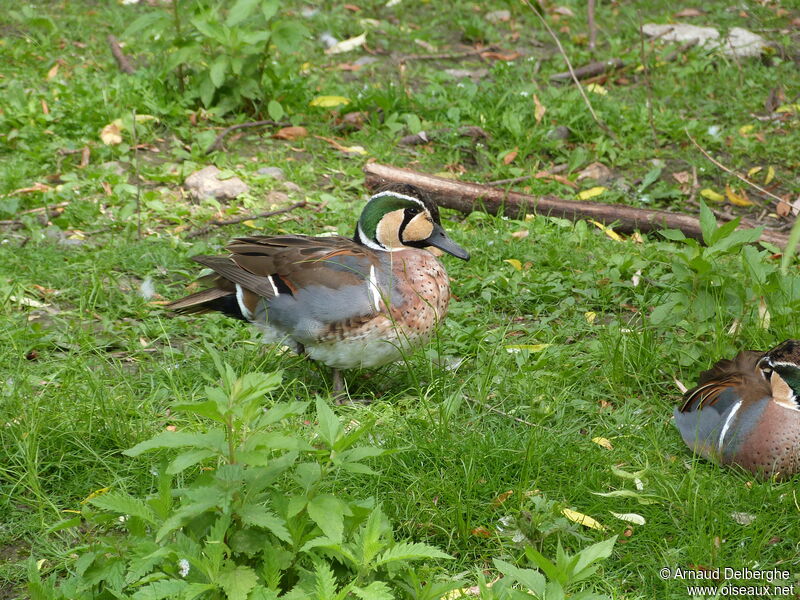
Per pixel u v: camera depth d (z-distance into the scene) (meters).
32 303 10.50
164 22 15.66
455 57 19.45
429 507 7.43
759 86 17.77
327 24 20.12
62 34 18.88
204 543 5.77
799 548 7.22
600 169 14.88
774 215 13.82
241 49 15.23
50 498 7.56
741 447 7.86
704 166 14.95
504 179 14.30
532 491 7.63
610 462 8.13
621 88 17.92
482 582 5.84
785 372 7.85
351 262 8.96
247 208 13.26
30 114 14.91
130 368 9.58
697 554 7.01
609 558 7.10
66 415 8.26
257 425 5.76
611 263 11.52
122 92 15.55
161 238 12.27
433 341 9.88
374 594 5.35
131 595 6.07
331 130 15.80
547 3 22.09
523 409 8.84
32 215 12.63
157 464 7.83
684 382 9.45
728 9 21.80
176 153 14.28
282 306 8.98
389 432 8.35
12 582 6.79
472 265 11.86
